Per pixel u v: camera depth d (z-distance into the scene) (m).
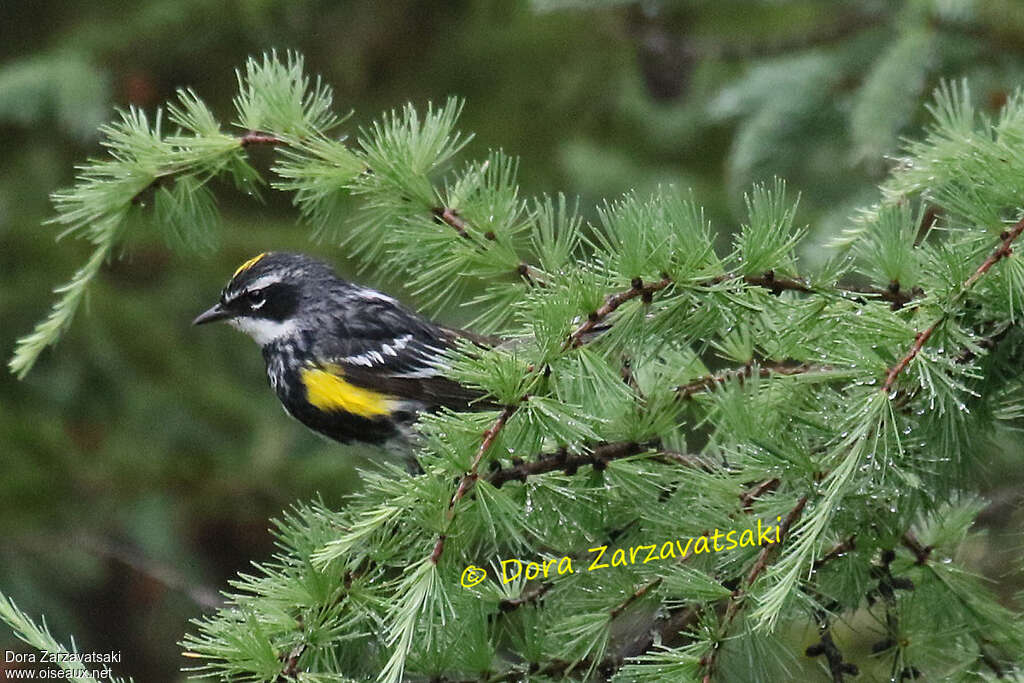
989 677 7.88
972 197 7.93
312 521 8.00
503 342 8.68
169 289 18.92
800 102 14.96
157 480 17.92
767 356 9.14
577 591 8.68
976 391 8.13
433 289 9.12
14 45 19.31
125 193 9.46
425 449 7.95
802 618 9.32
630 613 8.68
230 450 18.27
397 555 7.97
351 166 9.10
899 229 8.31
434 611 7.47
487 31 20.41
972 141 8.42
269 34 19.42
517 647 8.34
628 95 19.66
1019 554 10.98
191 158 9.34
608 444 8.70
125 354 18.44
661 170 18.81
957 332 7.57
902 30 13.75
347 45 20.19
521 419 7.46
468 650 8.09
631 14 17.17
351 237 9.46
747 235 7.93
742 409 8.15
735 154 15.17
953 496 9.05
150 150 9.34
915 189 9.05
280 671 7.46
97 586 17.83
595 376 7.56
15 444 17.64
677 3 17.67
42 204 19.25
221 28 19.03
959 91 13.95
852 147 13.86
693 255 7.80
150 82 18.86
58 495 17.61
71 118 17.52
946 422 7.84
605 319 7.91
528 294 8.20
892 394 7.50
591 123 19.73
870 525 8.33
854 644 11.87
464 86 20.30
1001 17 14.02
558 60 20.17
